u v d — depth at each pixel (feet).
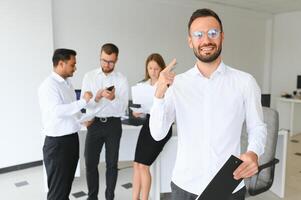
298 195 10.21
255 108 4.01
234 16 21.40
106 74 8.70
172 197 4.34
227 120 3.97
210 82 4.05
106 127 8.49
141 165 8.59
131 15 16.40
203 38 3.80
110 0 15.48
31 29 12.52
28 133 12.90
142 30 16.99
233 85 4.02
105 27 15.46
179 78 4.19
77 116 7.67
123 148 11.39
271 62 23.63
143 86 8.21
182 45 19.02
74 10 14.28
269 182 6.73
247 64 22.88
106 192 8.86
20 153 12.75
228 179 3.44
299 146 16.78
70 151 7.42
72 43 14.39
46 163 7.38
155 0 17.25
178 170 4.23
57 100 7.18
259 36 23.29
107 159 8.77
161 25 17.83
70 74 7.58
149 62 8.28
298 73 22.06
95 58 15.23
